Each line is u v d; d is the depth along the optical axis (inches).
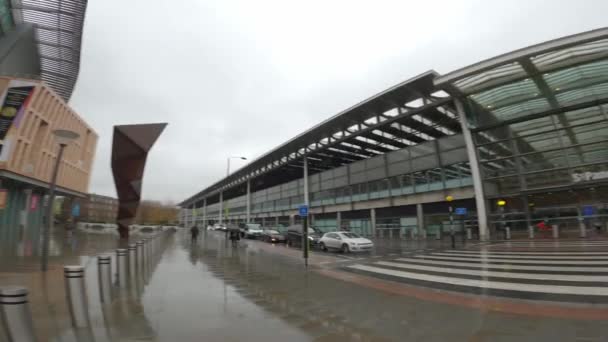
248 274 414.6
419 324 204.7
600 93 853.8
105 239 1077.1
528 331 186.7
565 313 221.0
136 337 178.2
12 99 916.6
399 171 1325.0
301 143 1732.3
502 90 962.7
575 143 896.3
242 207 2790.4
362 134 1453.0
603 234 848.3
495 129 1025.5
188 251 748.0
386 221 1414.9
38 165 1050.1
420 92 1156.5
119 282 332.8
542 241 837.8
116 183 844.6
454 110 1238.3
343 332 190.5
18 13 1161.4
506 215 1000.9
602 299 253.3
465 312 230.4
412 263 511.2
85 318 196.9
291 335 185.2
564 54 813.2
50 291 287.4
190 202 4778.5
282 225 2146.9
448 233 1165.7
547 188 928.9
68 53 1419.8
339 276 400.5
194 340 175.6
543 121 945.5
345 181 1599.4
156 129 858.1
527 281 331.6
